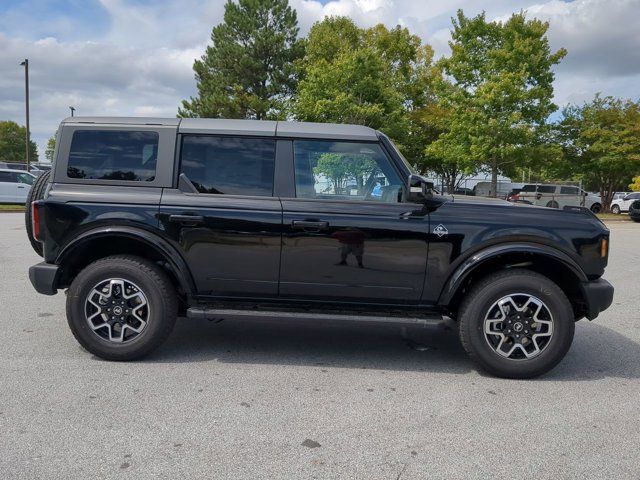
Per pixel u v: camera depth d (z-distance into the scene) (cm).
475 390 385
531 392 383
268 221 411
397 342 504
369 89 2381
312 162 424
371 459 282
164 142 423
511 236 407
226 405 346
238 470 267
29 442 290
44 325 521
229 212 413
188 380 388
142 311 421
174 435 303
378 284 415
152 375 396
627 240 1548
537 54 2328
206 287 423
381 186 422
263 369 418
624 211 3262
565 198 2745
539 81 2386
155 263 436
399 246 409
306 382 392
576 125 3050
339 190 424
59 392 359
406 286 415
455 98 2422
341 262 412
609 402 367
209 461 275
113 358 421
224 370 412
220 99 3347
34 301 623
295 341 497
